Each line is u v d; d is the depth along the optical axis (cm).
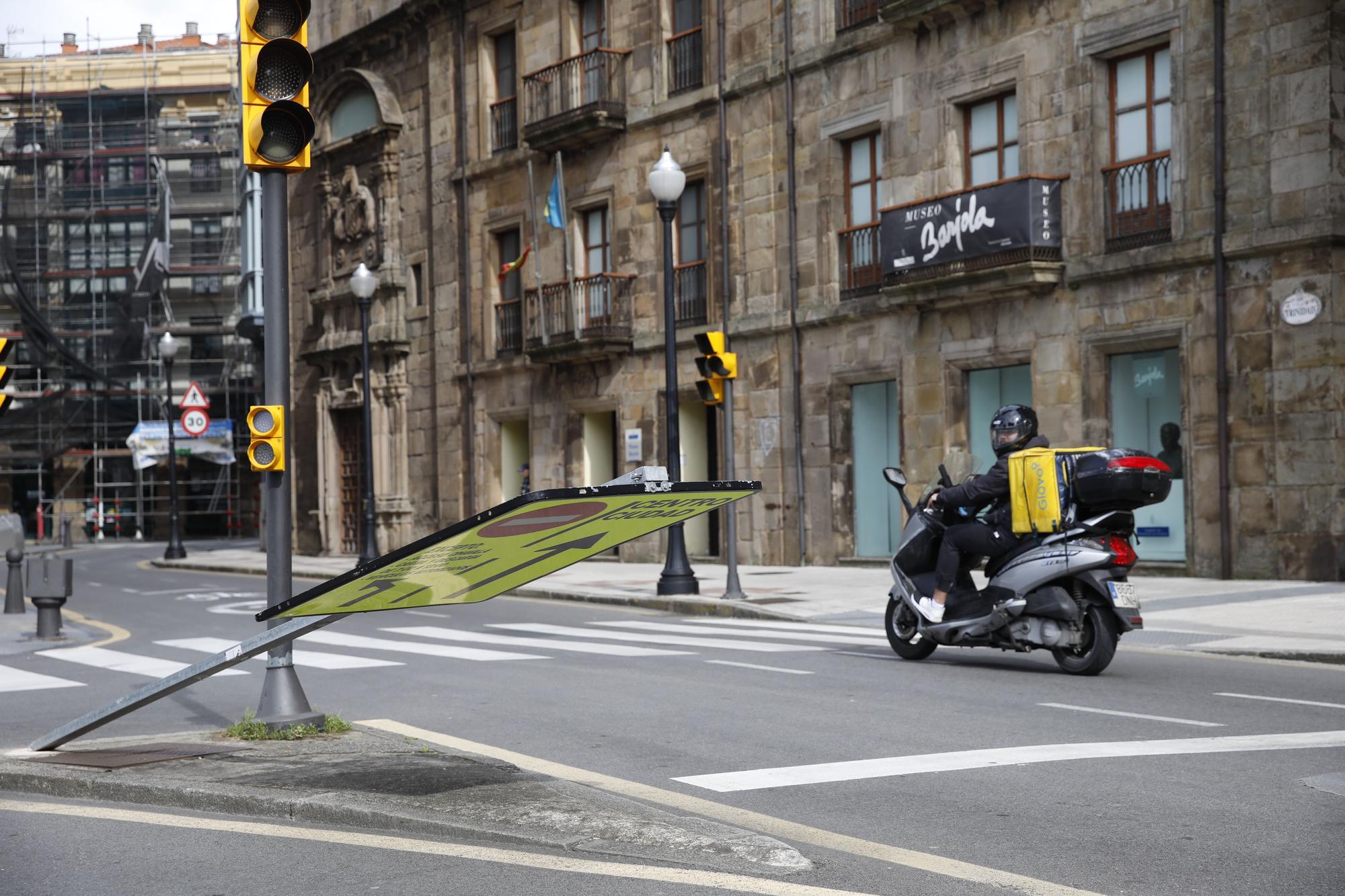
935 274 2219
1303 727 819
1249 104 1867
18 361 5822
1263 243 1836
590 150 3022
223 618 1917
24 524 5972
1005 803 630
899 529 2416
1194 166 1931
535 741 830
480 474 3366
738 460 2697
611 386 2975
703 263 2773
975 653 1230
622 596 2016
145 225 5859
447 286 3466
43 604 1588
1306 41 1805
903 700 950
